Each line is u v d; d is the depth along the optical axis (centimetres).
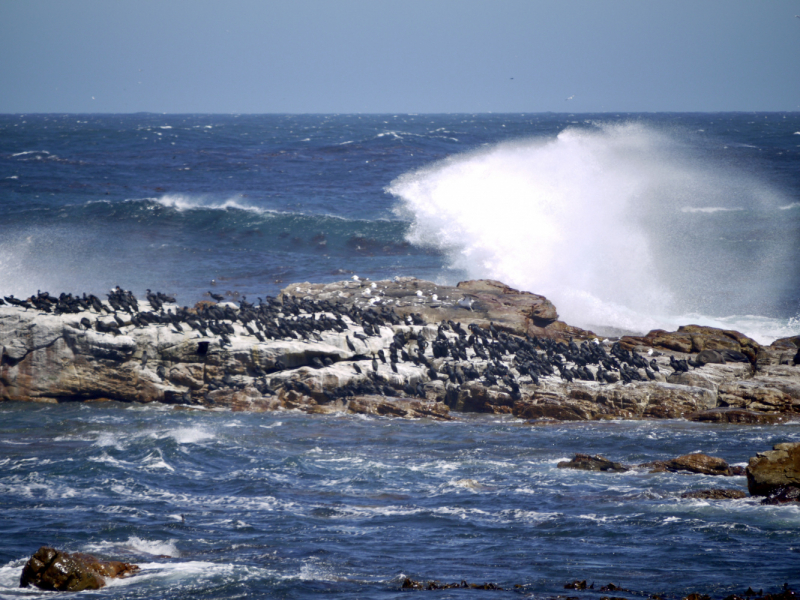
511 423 13462
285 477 10175
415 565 7138
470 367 14775
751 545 7569
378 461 10956
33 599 6247
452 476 10281
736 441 12088
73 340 14625
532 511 8769
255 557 7338
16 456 10938
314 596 6347
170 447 11294
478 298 18075
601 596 6234
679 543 7669
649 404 13925
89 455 10938
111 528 8106
